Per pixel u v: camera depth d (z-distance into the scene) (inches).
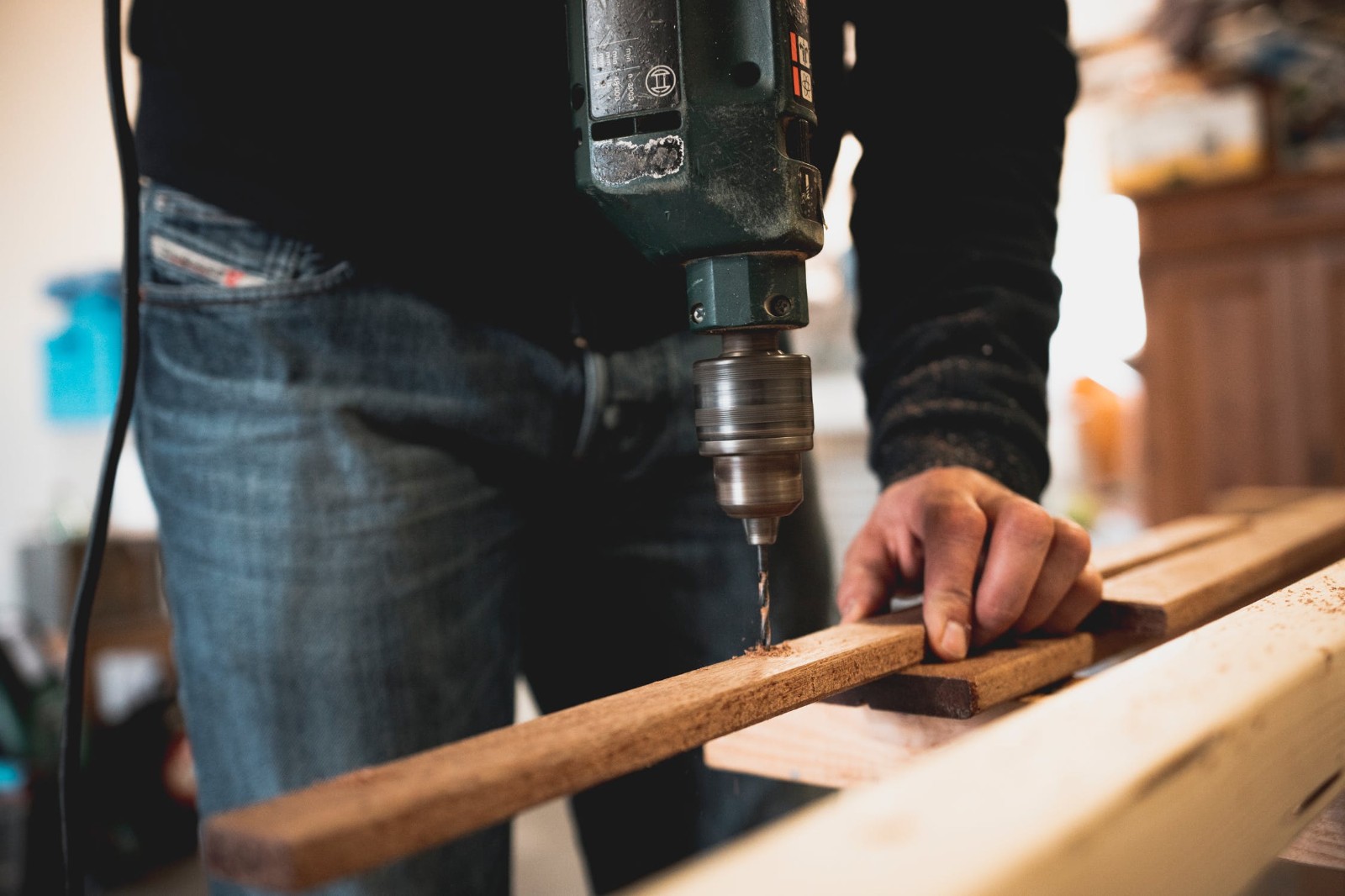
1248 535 44.4
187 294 30.1
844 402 147.0
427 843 14.2
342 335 29.8
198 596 30.7
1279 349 111.5
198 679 31.0
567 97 26.9
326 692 29.6
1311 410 110.2
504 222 29.1
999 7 32.2
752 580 35.6
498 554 33.1
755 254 21.9
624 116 21.5
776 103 21.2
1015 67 32.5
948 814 10.7
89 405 113.0
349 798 14.2
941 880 9.2
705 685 20.4
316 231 28.6
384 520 29.7
